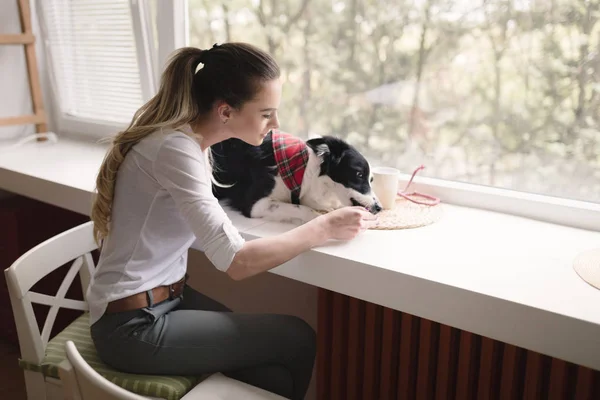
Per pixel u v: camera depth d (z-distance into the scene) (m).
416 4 1.59
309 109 1.86
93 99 2.41
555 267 1.18
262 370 1.26
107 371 1.21
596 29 1.34
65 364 0.94
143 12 2.06
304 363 1.31
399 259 1.21
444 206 1.62
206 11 1.99
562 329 0.98
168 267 1.27
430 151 1.67
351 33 1.72
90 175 1.92
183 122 1.19
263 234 1.38
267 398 1.14
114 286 1.20
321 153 1.40
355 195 1.42
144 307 1.21
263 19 1.87
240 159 1.49
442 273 1.14
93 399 0.85
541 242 1.33
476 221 1.48
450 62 1.57
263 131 1.24
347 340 1.65
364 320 1.60
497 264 1.19
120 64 2.24
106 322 1.20
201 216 1.11
